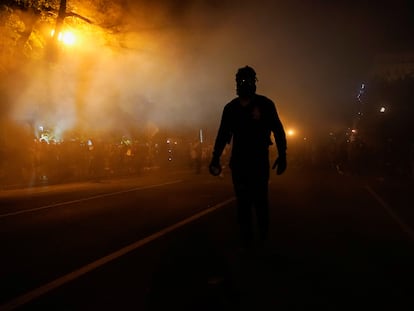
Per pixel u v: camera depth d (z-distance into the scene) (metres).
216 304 4.81
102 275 5.90
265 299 4.94
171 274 5.87
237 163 6.41
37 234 8.59
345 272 5.91
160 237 8.12
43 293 5.24
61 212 11.39
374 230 8.72
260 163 6.39
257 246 7.25
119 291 5.27
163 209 11.67
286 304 4.79
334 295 5.05
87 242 7.84
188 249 7.18
